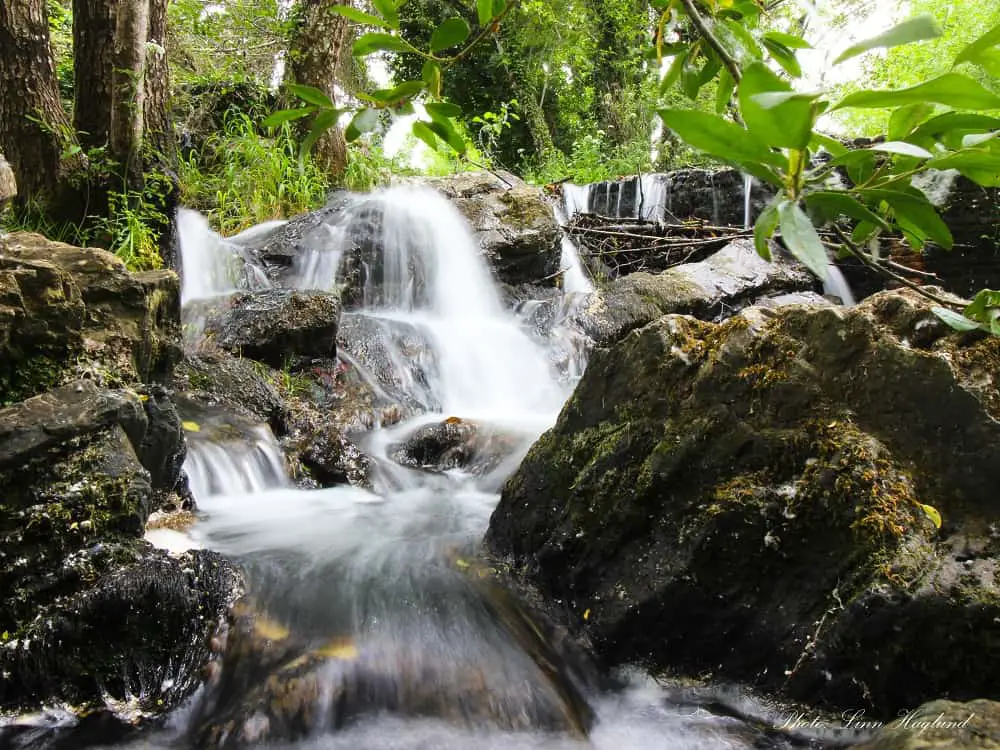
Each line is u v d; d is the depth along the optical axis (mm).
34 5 4953
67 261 2922
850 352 2043
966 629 1686
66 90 8172
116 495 2350
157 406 3012
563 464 2688
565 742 2049
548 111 18531
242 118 9102
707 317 7691
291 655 2256
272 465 4070
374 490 4156
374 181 9445
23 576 2135
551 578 2613
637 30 16922
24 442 2230
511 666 2301
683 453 2262
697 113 616
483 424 4855
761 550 2062
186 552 2510
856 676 1853
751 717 2023
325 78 9188
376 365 5801
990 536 1743
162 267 5258
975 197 7035
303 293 5410
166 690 2180
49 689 2072
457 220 8305
